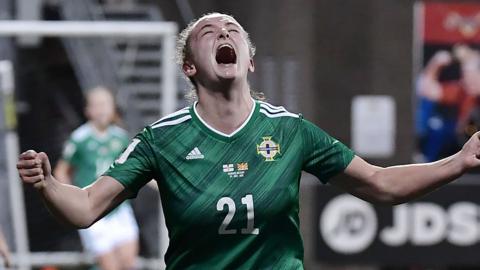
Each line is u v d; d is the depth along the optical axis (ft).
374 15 136.15
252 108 41.83
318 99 136.26
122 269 102.42
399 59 135.64
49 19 134.72
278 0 135.44
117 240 102.53
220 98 41.50
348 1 136.36
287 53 135.64
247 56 42.06
